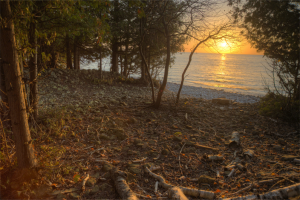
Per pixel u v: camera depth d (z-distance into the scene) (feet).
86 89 45.98
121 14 46.09
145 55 56.34
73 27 17.24
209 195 9.70
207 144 17.16
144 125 21.30
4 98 12.28
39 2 14.71
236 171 12.32
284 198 9.05
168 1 24.40
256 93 88.07
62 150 13.53
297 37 26.25
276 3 26.32
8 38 8.71
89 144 16.07
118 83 56.54
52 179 10.87
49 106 26.27
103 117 22.02
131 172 12.07
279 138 18.03
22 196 9.25
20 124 9.59
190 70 231.50
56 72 47.37
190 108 28.94
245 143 17.16
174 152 15.28
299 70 25.41
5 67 8.93
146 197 9.80
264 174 11.60
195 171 12.70
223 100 33.60
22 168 9.95
